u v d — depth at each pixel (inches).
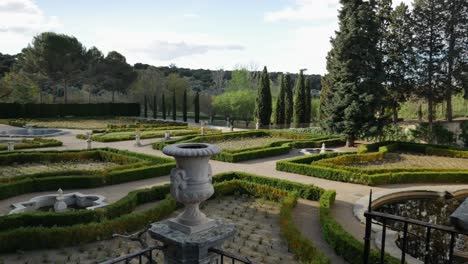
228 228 206.2
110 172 611.2
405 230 150.5
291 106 1680.6
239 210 497.7
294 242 353.1
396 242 396.8
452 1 1344.7
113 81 2434.8
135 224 407.5
